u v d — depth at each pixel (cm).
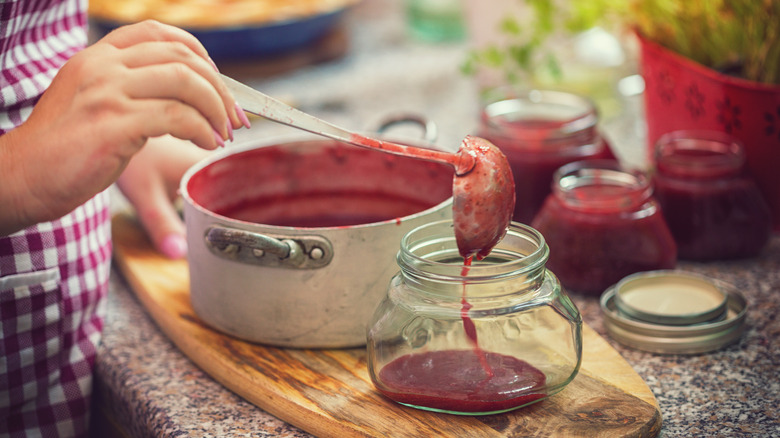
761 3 95
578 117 100
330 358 75
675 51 107
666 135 106
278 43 152
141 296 92
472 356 64
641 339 78
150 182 100
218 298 78
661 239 87
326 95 151
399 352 66
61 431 84
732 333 78
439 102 160
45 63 83
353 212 95
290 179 94
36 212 61
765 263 94
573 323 66
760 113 93
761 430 65
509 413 65
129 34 61
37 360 81
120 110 58
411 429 64
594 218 86
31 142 59
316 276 74
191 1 144
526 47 123
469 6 140
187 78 58
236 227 74
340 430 65
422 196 91
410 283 66
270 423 70
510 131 99
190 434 68
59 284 81
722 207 92
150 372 79
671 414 68
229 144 135
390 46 178
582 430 63
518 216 99
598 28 138
